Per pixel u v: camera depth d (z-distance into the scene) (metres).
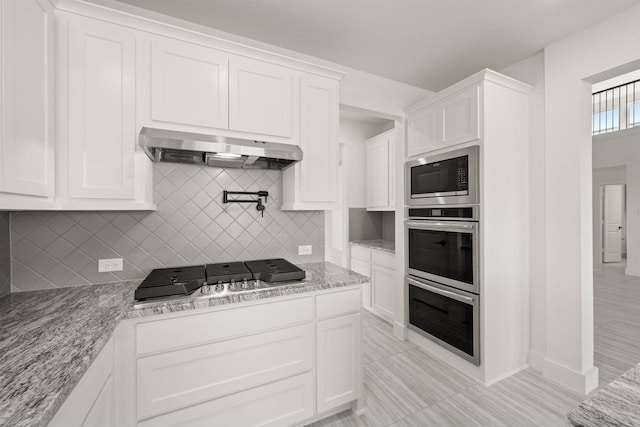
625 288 4.50
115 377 1.23
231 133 1.72
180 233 1.89
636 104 5.41
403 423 1.72
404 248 2.79
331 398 1.72
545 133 2.16
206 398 1.39
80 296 1.46
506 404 1.87
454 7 1.75
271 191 2.18
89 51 1.40
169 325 1.32
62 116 1.35
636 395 0.63
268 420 1.54
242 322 1.47
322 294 1.69
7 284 1.48
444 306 2.37
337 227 4.11
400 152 2.86
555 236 2.11
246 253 2.10
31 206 1.17
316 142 2.01
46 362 0.84
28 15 1.13
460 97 2.19
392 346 2.71
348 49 2.23
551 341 2.13
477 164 2.06
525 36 2.04
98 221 1.69
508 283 2.17
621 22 1.77
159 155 1.69
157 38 1.54
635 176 5.30
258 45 2.15
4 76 0.99
